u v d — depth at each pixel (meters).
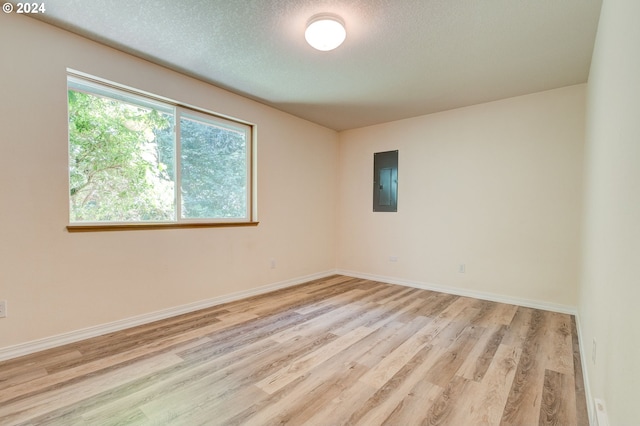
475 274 3.69
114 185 2.61
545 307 3.24
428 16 2.01
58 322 2.23
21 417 1.48
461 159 3.78
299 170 4.27
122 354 2.13
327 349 2.25
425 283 4.07
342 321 2.82
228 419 1.50
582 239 2.77
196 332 2.53
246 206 3.67
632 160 1.01
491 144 3.57
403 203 4.27
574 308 3.09
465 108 3.75
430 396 1.70
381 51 2.46
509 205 3.46
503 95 3.37
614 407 1.08
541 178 3.28
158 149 2.89
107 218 2.57
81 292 2.35
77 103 2.41
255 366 2.00
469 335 2.53
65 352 2.14
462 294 3.77
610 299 1.30
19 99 2.05
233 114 3.37
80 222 2.42
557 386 1.81
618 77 1.32
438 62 2.64
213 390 1.73
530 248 3.34
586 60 2.57
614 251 1.26
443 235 3.93
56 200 2.22
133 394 1.68
